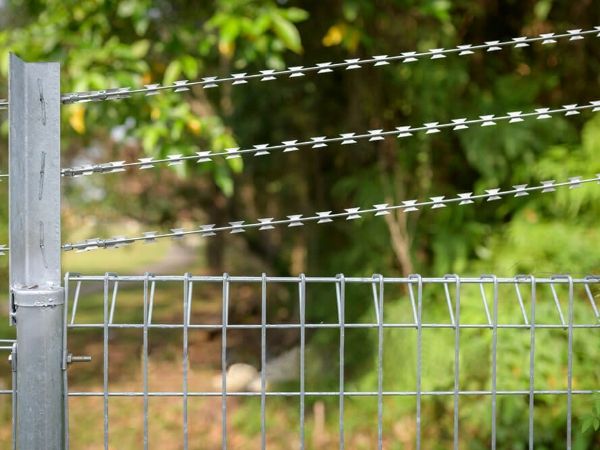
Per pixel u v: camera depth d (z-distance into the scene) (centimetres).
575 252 317
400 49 428
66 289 144
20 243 142
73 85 324
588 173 332
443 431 347
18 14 574
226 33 316
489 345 311
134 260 1494
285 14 330
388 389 360
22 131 142
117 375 549
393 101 442
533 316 151
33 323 140
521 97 391
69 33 355
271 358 510
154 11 427
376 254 429
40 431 141
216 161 345
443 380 326
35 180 144
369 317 397
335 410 407
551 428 298
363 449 365
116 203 859
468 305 325
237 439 402
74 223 862
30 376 140
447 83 402
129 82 332
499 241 373
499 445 310
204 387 505
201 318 737
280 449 385
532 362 151
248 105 526
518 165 381
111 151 805
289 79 482
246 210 725
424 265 416
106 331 144
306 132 509
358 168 457
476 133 379
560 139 382
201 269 1306
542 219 357
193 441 403
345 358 411
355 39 365
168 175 805
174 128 331
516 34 425
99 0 351
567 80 408
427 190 416
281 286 612
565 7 407
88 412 460
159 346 636
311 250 509
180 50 373
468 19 425
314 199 524
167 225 873
